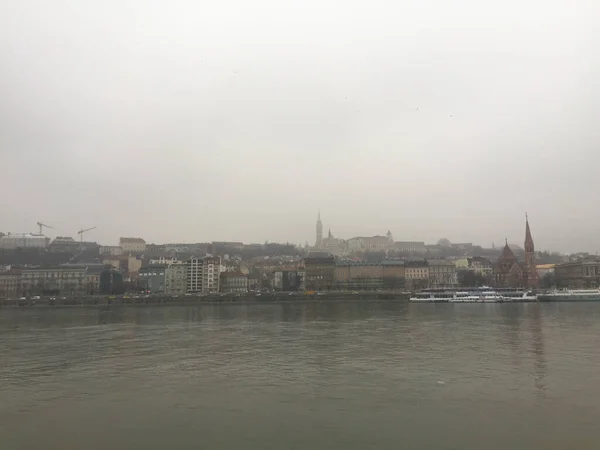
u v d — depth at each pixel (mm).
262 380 55781
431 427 38719
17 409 45406
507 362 64250
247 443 35969
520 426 38750
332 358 69375
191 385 53906
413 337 92375
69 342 92625
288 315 161375
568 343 81812
